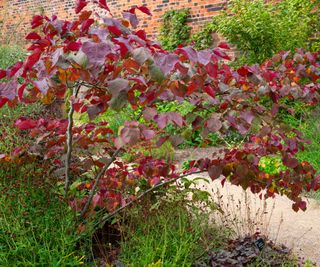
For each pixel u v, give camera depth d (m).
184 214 3.52
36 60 2.33
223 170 3.13
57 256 2.84
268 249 3.45
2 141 3.60
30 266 2.84
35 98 2.62
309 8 8.54
